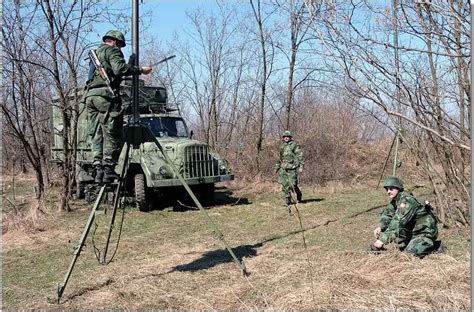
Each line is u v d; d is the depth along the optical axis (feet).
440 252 17.97
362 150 57.88
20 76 33.60
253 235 25.36
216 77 55.88
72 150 36.11
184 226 28.66
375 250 18.76
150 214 33.06
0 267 20.61
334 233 24.62
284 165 33.86
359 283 15.14
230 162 50.29
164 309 14.56
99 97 15.88
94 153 16.34
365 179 49.03
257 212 32.99
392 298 13.70
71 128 38.29
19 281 18.52
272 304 14.42
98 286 17.28
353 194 40.52
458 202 22.98
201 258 20.67
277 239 23.89
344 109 54.70
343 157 52.65
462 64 17.15
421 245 17.57
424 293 13.97
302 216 30.63
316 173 46.55
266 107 53.42
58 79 33.68
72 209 35.73
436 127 20.25
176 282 17.29
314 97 54.95
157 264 19.86
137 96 17.26
